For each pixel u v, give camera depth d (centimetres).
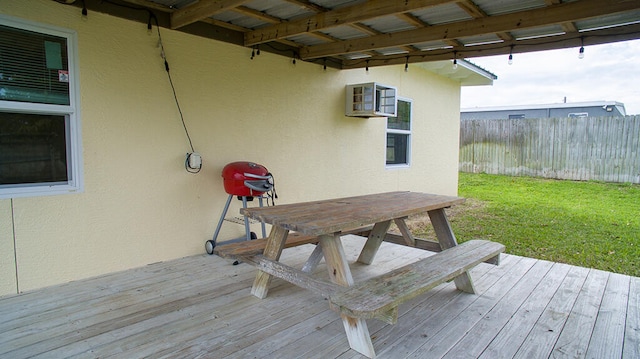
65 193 295
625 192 836
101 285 297
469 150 1177
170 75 349
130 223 334
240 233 423
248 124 415
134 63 325
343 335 226
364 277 330
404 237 355
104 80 309
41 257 288
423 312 260
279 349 209
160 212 353
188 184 371
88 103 302
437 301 279
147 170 341
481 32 321
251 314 252
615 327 240
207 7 300
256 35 386
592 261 399
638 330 237
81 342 212
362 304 184
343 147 535
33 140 283
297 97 465
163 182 352
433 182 729
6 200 270
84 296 275
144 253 345
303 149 479
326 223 224
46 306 257
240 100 405
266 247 277
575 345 218
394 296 195
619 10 259
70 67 292
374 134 585
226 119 395
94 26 301
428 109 695
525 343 219
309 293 289
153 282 305
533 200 775
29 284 284
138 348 207
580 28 326
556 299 285
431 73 692
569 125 1003
